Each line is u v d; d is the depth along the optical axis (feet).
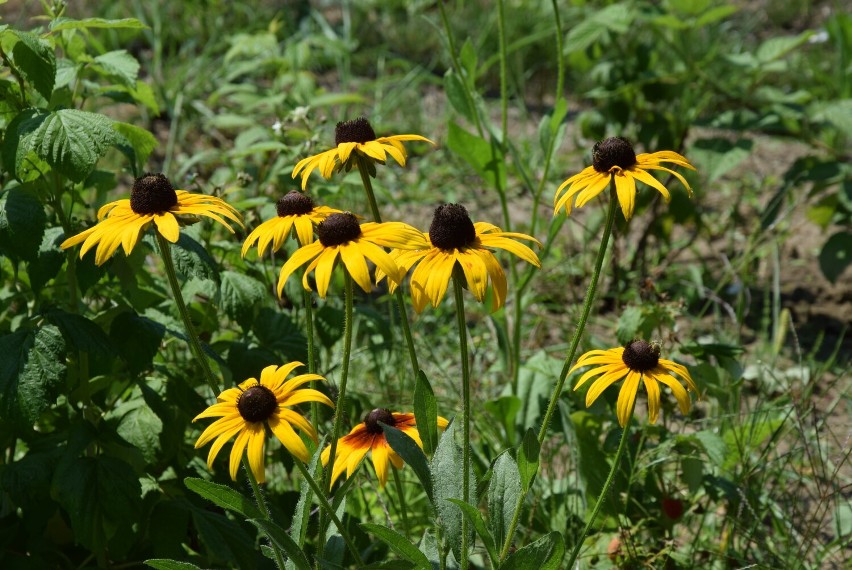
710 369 10.69
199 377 10.15
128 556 9.13
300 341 9.97
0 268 10.02
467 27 25.68
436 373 13.24
